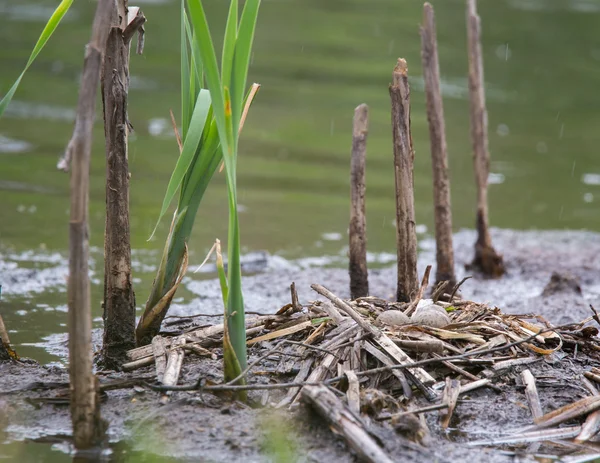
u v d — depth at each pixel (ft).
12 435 23.71
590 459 23.15
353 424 22.35
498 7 125.08
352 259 35.73
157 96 75.77
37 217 48.34
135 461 22.29
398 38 104.88
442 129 38.58
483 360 26.16
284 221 51.06
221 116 23.25
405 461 22.21
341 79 86.07
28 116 67.62
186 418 24.08
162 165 58.80
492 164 65.62
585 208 57.26
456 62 95.66
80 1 112.98
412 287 32.48
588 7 129.18
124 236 27.35
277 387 23.71
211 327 28.35
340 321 27.07
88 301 22.09
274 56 93.45
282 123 71.77
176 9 111.55
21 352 30.32
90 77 21.07
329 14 116.16
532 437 24.14
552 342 28.78
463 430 24.39
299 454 22.56
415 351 26.32
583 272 45.32
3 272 39.60
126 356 27.53
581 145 71.61
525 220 54.60
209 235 47.42
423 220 53.57
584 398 25.40
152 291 28.14
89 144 21.21
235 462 22.31
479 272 44.88
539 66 97.55
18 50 87.10
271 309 36.99
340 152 65.82
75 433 22.75
